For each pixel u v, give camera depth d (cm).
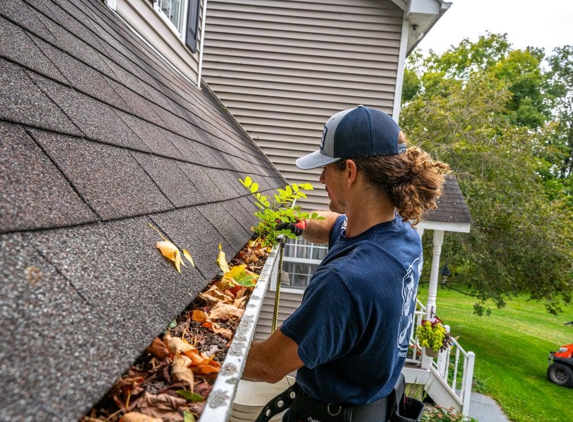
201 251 117
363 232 130
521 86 2498
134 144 132
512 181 1212
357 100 615
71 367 49
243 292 133
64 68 126
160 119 195
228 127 501
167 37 407
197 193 156
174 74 397
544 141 1315
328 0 605
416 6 554
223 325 105
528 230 1113
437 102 1380
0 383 42
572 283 1118
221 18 619
